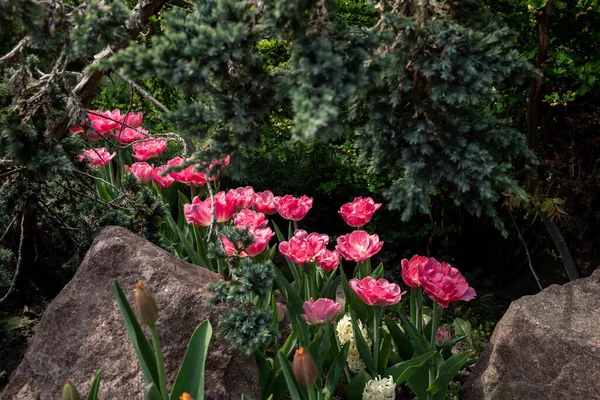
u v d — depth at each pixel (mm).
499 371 2518
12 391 2127
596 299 2496
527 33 3100
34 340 2215
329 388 2268
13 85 1875
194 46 1271
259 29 1334
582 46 3055
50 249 3141
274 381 2270
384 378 2359
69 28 1493
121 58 1289
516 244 4156
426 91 1351
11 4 1319
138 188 3037
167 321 2150
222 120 1359
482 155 1283
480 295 3998
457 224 4152
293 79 1303
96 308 2209
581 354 2234
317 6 1309
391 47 1344
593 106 3221
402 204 1358
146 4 1918
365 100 1365
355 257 2420
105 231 2465
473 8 1439
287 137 4129
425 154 1338
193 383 1789
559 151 3412
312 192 4418
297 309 2533
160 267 2275
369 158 1442
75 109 1952
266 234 2420
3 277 2453
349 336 2527
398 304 2816
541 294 2572
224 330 1830
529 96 3016
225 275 2936
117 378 2062
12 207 2684
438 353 2424
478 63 1297
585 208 3367
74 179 2779
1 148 1959
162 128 4379
